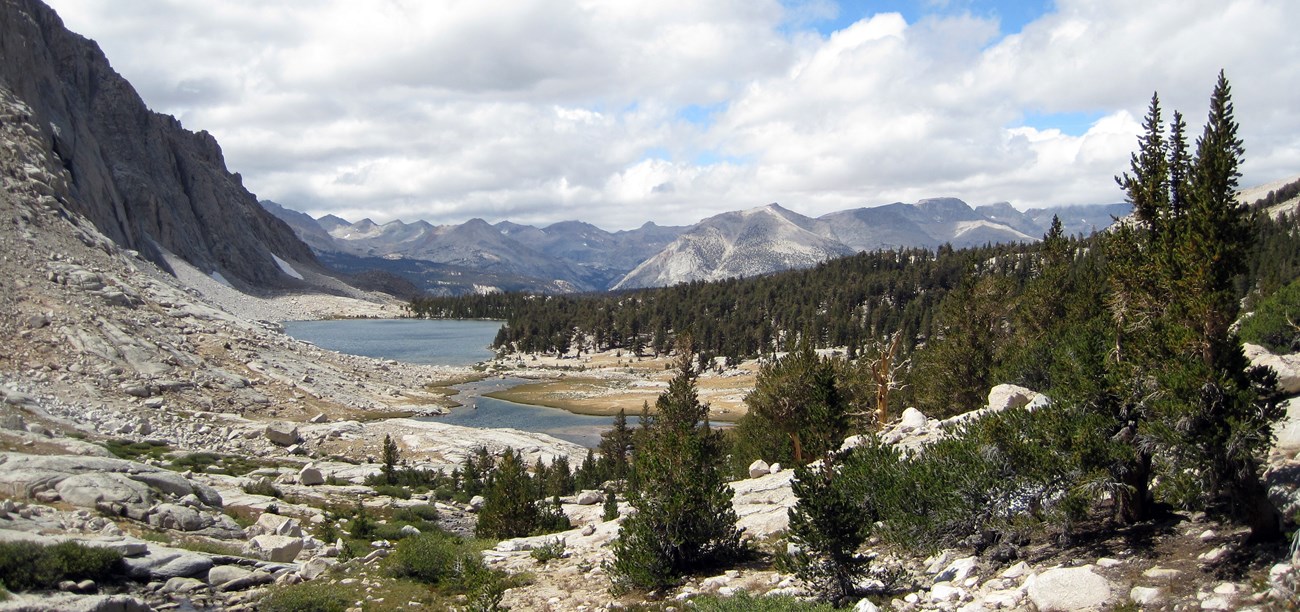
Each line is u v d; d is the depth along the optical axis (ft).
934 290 586.86
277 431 163.32
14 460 77.66
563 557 69.62
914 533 51.67
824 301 636.07
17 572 48.01
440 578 63.67
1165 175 47.62
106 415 151.64
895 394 146.41
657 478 58.70
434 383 348.79
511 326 631.56
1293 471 39.45
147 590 55.16
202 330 246.88
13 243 250.78
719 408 310.65
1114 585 38.14
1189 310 40.24
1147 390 43.19
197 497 89.61
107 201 625.00
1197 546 39.47
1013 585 42.42
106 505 72.38
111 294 231.71
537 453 182.19
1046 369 94.68
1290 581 32.17
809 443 67.67
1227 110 41.01
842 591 47.50
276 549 71.97
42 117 580.71
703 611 45.47
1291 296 86.12
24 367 164.66
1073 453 45.21
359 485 134.00
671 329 621.31
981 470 49.14
